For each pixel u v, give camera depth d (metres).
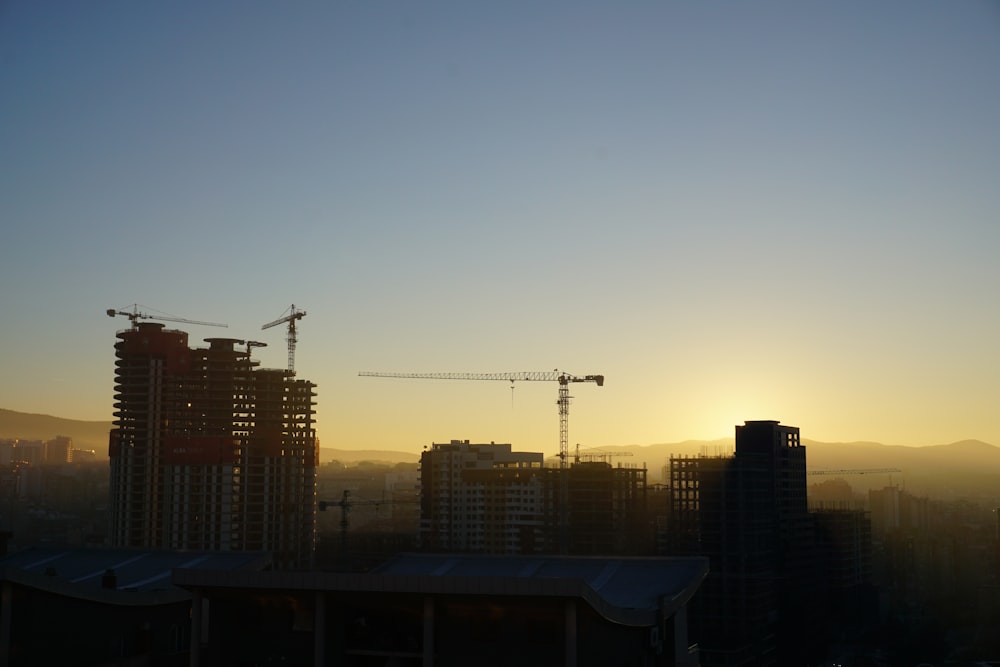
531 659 90.88
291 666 95.38
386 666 93.94
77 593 106.56
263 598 96.44
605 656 96.00
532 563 117.81
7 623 101.75
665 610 102.62
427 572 114.12
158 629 116.25
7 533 137.50
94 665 109.00
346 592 91.88
